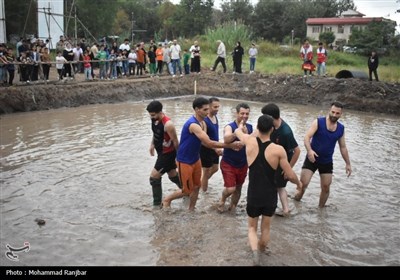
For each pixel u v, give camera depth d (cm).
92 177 862
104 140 1181
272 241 593
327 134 677
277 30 5791
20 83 1755
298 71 2455
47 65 1847
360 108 1888
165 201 700
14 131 1277
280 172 672
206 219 663
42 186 802
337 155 1075
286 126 652
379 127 1491
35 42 1959
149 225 640
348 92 1947
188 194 680
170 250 563
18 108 1625
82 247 571
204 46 3384
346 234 626
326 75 2216
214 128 718
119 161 978
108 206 713
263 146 519
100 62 2086
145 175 880
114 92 1961
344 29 5409
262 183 518
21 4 4088
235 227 635
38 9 2645
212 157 757
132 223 647
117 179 852
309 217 687
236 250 562
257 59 3041
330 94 1989
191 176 655
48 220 655
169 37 6309
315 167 706
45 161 965
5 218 659
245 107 639
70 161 970
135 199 746
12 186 798
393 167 976
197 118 658
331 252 570
